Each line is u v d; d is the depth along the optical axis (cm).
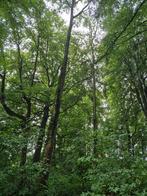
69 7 1284
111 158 716
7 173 821
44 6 1548
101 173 701
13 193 828
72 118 2366
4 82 1875
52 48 2083
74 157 1094
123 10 1291
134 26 1334
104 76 1931
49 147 1111
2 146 858
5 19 1161
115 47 1403
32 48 2052
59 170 1338
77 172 1162
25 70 2098
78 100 2144
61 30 2070
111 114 2394
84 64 1766
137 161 681
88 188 1115
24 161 912
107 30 1426
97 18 1343
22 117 1820
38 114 1975
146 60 1928
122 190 627
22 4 1102
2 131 945
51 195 1039
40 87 1848
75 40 2020
